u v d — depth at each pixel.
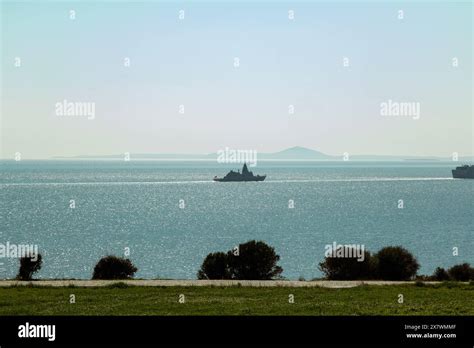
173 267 152.75
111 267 88.06
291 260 163.38
